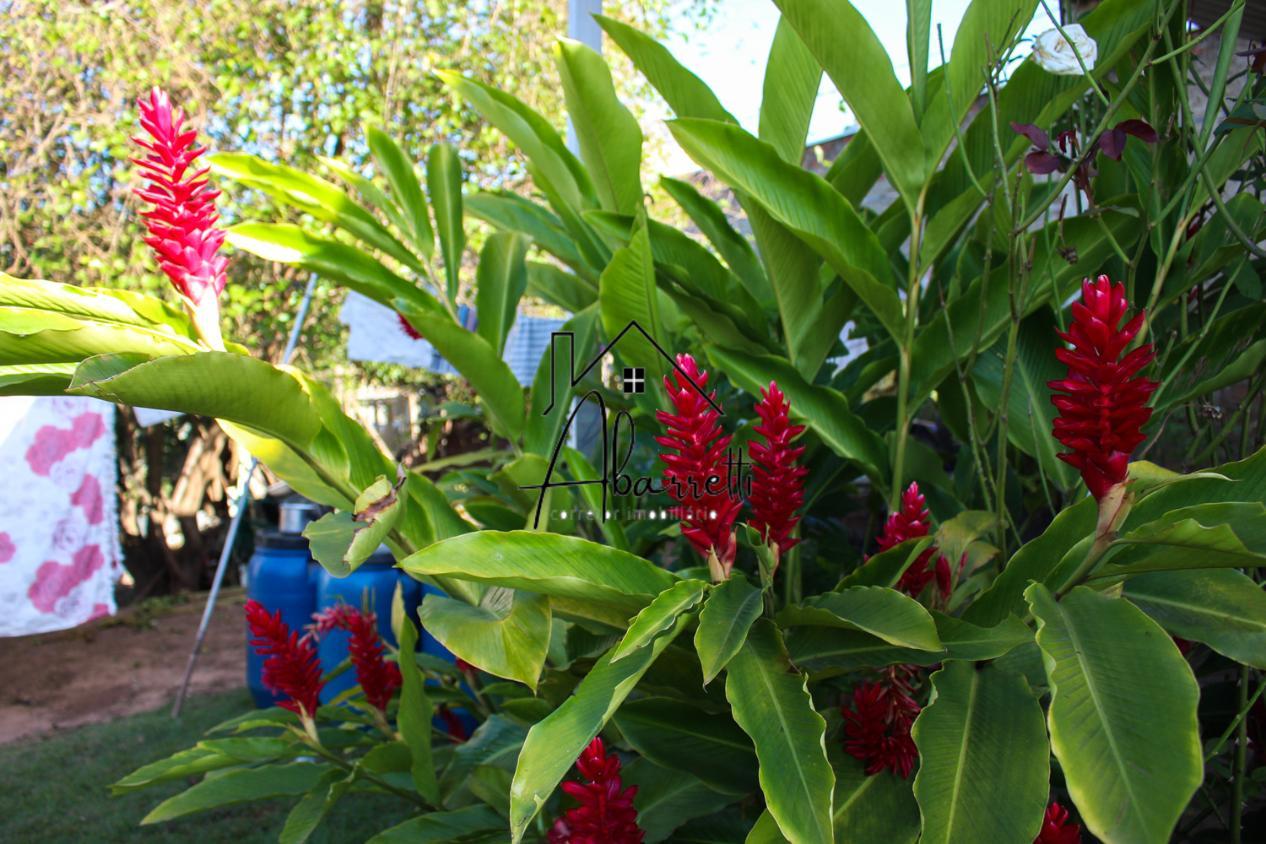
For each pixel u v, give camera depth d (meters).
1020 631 1.14
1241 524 1.07
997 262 1.97
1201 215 1.71
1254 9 2.05
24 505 4.84
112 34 5.77
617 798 1.21
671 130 1.51
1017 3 1.49
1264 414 1.68
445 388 7.61
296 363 6.98
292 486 1.37
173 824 3.29
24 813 3.40
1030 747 1.05
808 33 1.49
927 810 0.99
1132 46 1.59
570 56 1.79
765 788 0.97
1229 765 1.67
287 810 3.39
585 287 2.50
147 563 7.44
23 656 5.79
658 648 1.07
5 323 1.09
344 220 2.05
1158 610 1.15
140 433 7.48
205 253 1.20
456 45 6.64
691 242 1.86
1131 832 0.83
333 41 6.22
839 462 1.89
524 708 1.69
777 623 1.26
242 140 6.27
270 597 3.99
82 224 5.97
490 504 1.88
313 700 1.87
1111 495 1.03
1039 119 1.59
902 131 1.62
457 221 2.22
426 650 3.61
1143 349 0.97
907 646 1.09
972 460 2.12
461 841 1.59
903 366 1.73
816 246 1.56
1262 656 1.04
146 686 5.18
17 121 5.80
